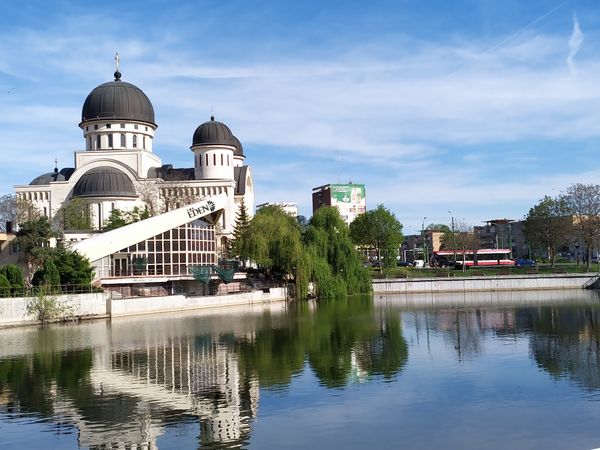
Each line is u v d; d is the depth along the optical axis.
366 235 129.88
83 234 87.50
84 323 58.41
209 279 78.31
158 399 26.78
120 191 100.75
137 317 63.53
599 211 118.19
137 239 76.31
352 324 54.09
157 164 119.75
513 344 40.53
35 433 22.41
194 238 81.75
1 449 20.78
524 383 28.50
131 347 41.66
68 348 41.81
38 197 109.25
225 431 22.16
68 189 108.50
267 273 89.12
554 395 26.22
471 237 154.00
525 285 106.38
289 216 98.62
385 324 53.91
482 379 29.45
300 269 85.88
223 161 116.06
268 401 26.11
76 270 65.00
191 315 65.12
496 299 86.69
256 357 36.72
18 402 26.80
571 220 120.25
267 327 52.28
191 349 40.34
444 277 107.50
